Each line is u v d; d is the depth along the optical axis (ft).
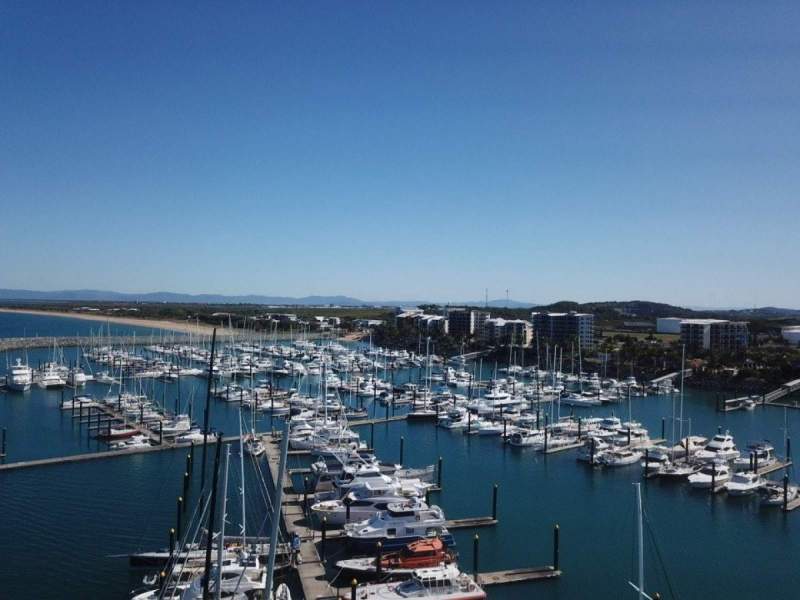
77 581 173.17
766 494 253.85
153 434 336.70
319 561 180.86
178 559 176.55
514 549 203.51
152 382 535.19
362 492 216.74
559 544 203.10
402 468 272.92
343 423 339.16
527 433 345.51
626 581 183.21
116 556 187.93
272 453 305.32
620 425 380.78
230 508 230.27
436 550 178.40
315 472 261.44
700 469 282.56
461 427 384.27
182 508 213.25
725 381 583.17
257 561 167.32
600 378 618.44
